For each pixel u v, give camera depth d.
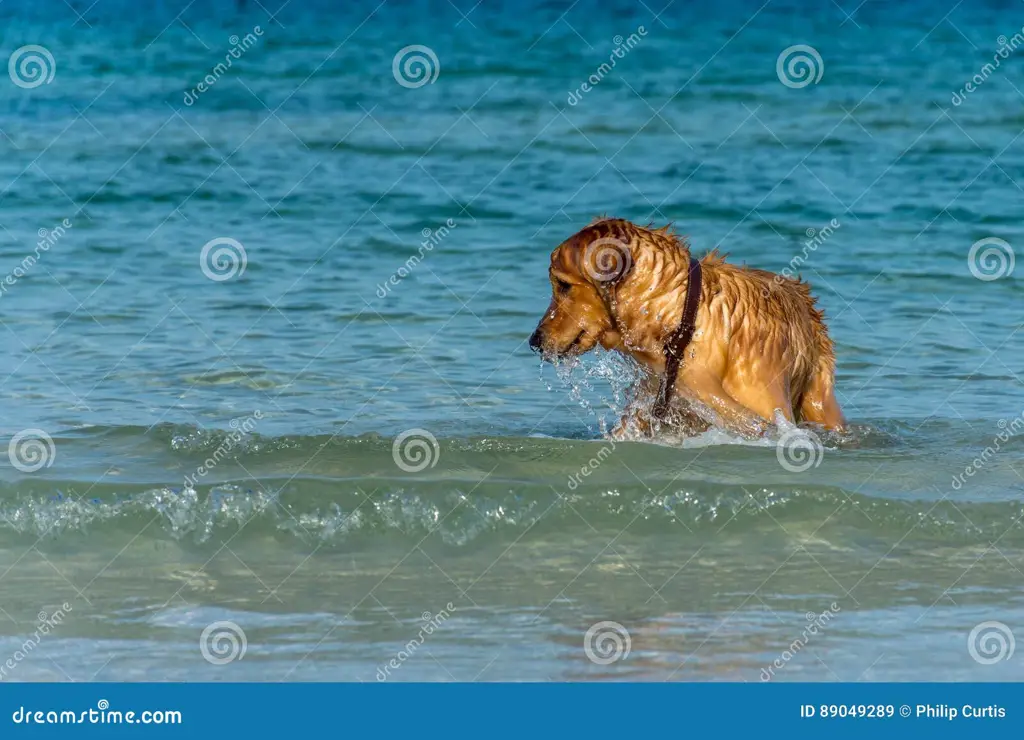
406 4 44.19
